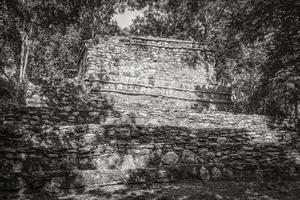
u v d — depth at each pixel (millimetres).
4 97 19516
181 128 10641
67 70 30109
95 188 7105
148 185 7668
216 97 19703
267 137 12742
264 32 11078
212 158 9492
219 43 21344
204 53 21078
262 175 8812
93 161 8234
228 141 10859
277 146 10133
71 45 31172
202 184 8047
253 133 12617
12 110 10852
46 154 7727
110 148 8625
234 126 13781
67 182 6910
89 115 12211
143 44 20391
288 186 8164
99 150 8422
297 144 12789
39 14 12477
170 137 10250
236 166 8852
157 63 20219
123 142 9445
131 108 16000
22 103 18562
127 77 18953
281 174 8914
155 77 19734
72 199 6465
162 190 7395
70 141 9133
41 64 29078
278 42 10703
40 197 6426
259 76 20734
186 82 20016
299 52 10609
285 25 10000
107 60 19500
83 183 7062
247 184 8195
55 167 7617
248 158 9469
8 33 11148
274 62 11578
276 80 13688
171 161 9023
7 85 19891
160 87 19000
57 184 6805
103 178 7328
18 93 19203
